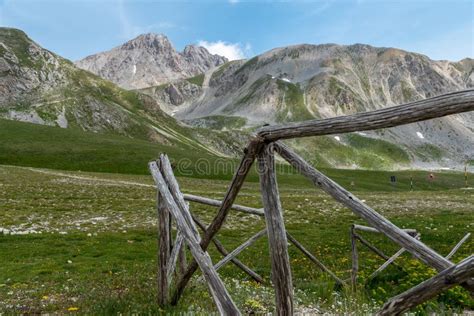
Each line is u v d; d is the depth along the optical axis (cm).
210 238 564
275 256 405
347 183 11888
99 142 13562
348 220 3309
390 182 13325
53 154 11506
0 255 1952
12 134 13125
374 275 1234
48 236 2442
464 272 281
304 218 3422
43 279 1425
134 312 725
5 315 822
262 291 998
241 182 477
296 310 845
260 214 1035
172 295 764
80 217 3272
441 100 290
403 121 311
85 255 2005
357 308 827
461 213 3641
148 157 12094
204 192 6016
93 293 971
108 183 6806
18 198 4278
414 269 1275
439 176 15900
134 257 1969
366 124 333
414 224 2877
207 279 473
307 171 414
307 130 379
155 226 2923
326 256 1908
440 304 879
